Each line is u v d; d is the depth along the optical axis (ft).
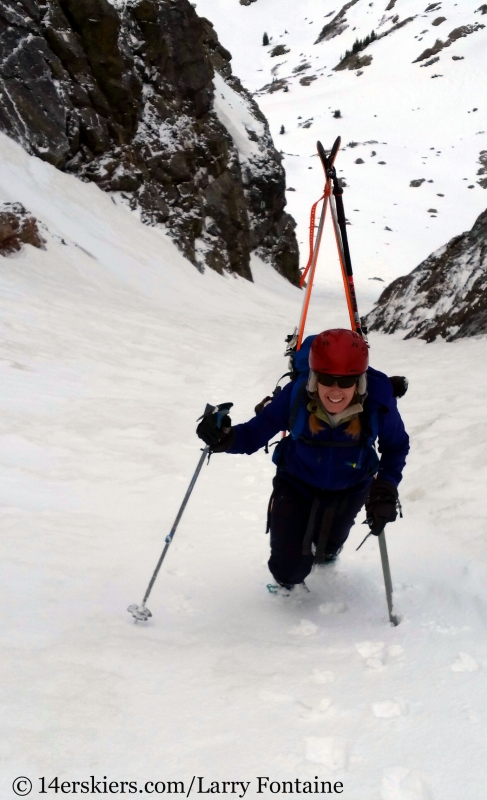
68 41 69.05
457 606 10.05
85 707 7.04
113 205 71.05
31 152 64.03
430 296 41.14
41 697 7.14
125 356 32.96
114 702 7.22
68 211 61.52
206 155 88.12
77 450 19.36
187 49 86.63
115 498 16.35
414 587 11.09
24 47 65.21
